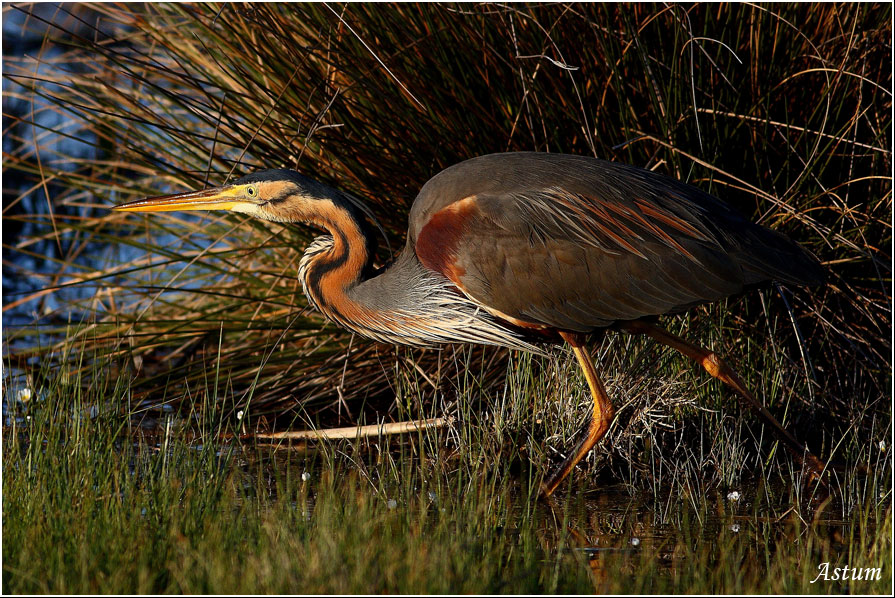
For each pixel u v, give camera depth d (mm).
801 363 11852
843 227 11906
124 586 6363
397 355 11906
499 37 11695
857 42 11609
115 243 15422
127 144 12945
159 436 11055
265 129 12273
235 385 12688
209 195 10289
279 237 12945
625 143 10609
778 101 11812
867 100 11859
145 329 13406
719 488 9953
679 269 9203
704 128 11547
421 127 11727
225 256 14164
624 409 10656
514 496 9711
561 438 10664
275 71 12133
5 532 7250
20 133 18250
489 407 11125
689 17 11406
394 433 11227
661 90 11445
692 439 10906
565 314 9500
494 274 9484
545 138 11430
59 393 10320
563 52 11734
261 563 6660
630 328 9758
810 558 7453
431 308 10070
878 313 11945
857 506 9273
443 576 6520
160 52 14906
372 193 11953
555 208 9383
